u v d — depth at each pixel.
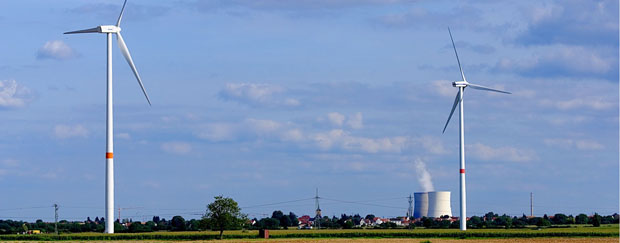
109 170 136.38
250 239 136.50
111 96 136.50
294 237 145.88
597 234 147.88
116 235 137.75
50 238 130.88
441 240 134.00
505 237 146.00
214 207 137.50
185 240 132.50
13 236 134.25
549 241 129.62
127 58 135.00
